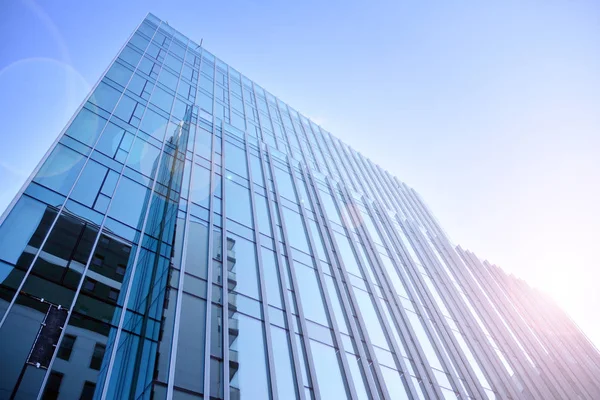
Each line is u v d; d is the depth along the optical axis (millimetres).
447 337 28656
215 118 31062
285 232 24516
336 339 20094
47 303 11953
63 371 11023
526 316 44812
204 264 17484
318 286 22766
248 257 20172
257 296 18453
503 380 28922
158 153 21984
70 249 13875
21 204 13719
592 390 37656
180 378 12508
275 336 17172
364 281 27094
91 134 19188
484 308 39094
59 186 15547
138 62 29750
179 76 33719
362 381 19125
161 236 17297
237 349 15133
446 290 36281
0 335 10500
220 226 20453
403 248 36781
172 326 13859
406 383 21234
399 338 24469
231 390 13586
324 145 51688
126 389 11664
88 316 12594
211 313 15477
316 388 16516
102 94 22500
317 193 33219
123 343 12633
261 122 40625
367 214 38125
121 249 15477
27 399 10023
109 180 17812
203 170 23516
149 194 19047
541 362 36312
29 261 12492
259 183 27328
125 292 14164
